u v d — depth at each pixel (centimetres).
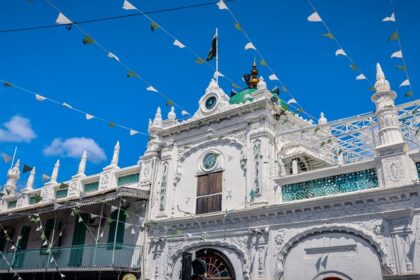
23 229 2439
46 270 1942
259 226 1581
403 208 1309
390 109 1455
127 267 1808
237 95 2245
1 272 2081
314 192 1534
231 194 1741
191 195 1862
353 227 1377
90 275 1947
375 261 1310
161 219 1861
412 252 1246
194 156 1945
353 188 1452
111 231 2036
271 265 1498
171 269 1752
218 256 1656
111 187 2267
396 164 1366
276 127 1833
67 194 2488
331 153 1870
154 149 2123
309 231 1460
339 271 1364
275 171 1695
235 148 1820
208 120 1942
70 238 2184
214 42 2127
